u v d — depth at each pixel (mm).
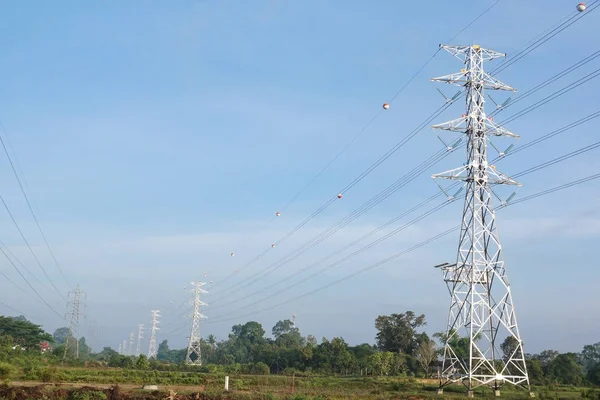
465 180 74375
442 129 74562
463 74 75500
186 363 149250
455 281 74750
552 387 91250
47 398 53344
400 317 145625
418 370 129000
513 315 71125
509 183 74750
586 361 179500
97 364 127500
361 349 145000
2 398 52062
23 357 109250
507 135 75500
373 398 65312
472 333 70125
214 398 59469
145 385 72812
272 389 74000
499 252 72250
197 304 164625
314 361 138250
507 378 71250
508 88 76562
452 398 65625
